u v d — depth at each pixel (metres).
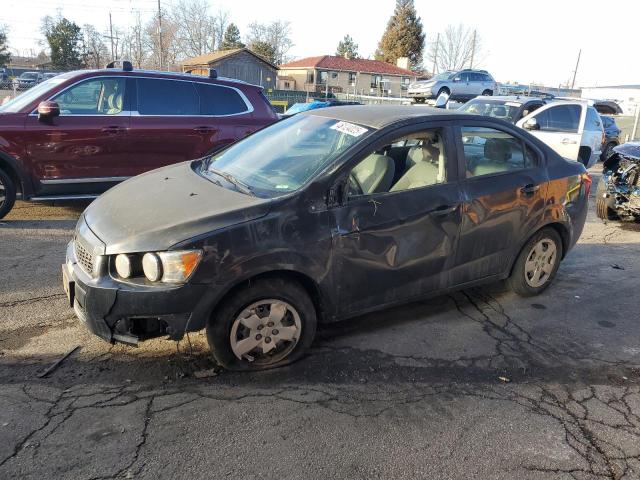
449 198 3.94
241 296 3.23
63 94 6.49
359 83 58.47
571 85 76.19
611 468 2.74
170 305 3.04
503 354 3.84
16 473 2.48
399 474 2.62
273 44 78.81
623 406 3.29
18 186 6.50
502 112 11.46
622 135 22.38
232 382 3.30
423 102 24.89
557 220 4.68
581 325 4.39
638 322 4.50
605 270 5.80
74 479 2.48
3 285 4.57
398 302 3.92
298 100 35.78
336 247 3.45
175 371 3.39
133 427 2.85
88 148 6.57
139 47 58.97
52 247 5.61
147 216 3.29
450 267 4.09
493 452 2.81
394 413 3.09
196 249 3.03
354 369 3.53
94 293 3.08
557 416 3.15
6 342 3.64
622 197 7.67
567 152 10.77
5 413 2.89
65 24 65.94
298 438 2.84
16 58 89.44
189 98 7.18
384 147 3.76
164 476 2.53
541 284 4.88
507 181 4.30
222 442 2.78
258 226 3.20
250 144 4.46
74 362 3.44
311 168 3.58
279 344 3.48
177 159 7.16
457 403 3.22
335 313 3.64
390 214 3.65
